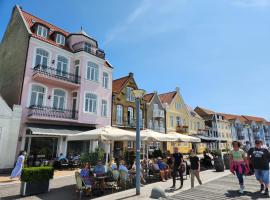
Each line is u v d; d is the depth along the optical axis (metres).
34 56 19.45
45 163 17.12
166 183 11.15
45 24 23.11
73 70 22.55
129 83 29.36
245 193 8.31
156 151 24.91
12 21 22.91
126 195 8.61
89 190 8.85
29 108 18.20
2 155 15.34
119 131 11.52
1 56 23.47
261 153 8.05
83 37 23.75
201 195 8.24
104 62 24.88
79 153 21.50
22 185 9.05
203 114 59.72
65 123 20.38
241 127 69.56
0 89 21.89
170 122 36.72
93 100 23.02
